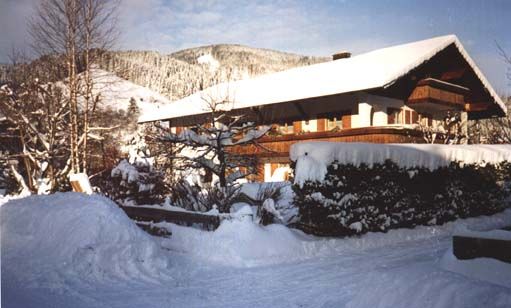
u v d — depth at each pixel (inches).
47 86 791.1
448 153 519.2
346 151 410.6
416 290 192.7
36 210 334.3
